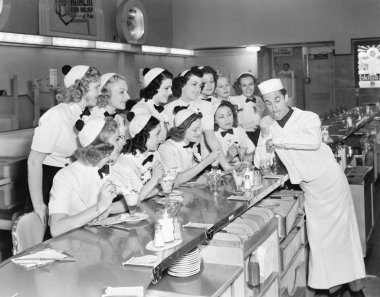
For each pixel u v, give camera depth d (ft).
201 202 10.83
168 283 8.74
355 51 34.88
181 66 37.86
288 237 13.07
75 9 25.27
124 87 14.55
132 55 30.53
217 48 37.06
